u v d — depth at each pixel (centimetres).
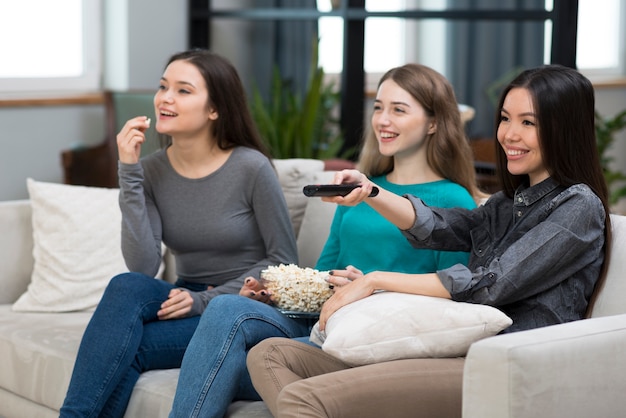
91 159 523
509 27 741
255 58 667
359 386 210
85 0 585
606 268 237
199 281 298
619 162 816
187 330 271
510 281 226
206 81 289
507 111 239
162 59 604
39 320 316
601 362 203
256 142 302
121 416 261
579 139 236
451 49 741
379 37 745
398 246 270
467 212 258
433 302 226
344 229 281
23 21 561
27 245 346
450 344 222
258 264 290
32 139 554
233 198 291
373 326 221
